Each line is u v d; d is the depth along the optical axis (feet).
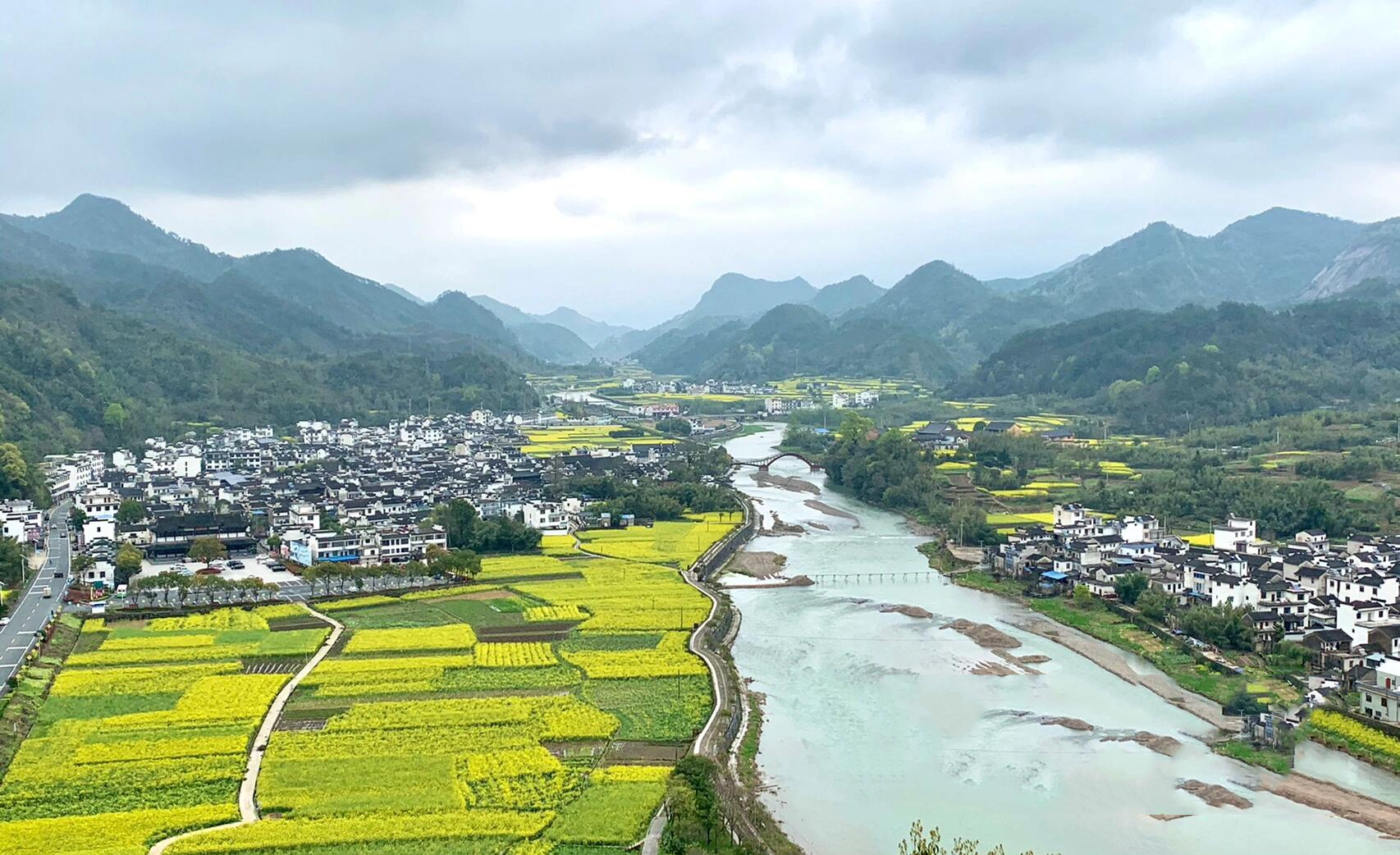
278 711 561.02
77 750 497.05
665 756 510.17
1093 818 468.75
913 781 508.12
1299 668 653.71
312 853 405.39
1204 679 653.30
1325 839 448.24
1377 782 506.07
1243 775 515.91
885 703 620.08
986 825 460.96
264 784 463.42
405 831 420.36
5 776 469.57
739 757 525.34
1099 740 561.84
